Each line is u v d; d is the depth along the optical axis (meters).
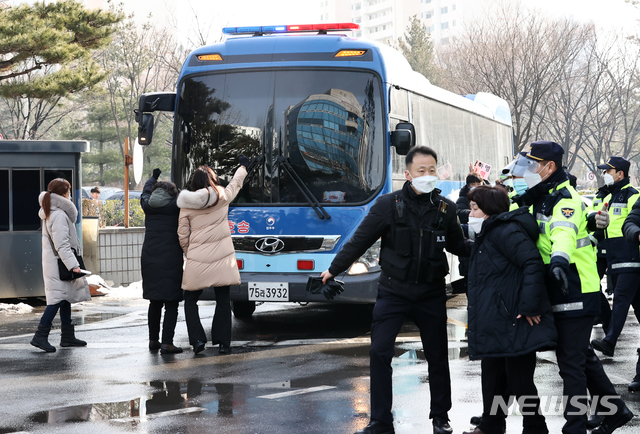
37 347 8.08
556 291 4.47
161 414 5.46
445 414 4.95
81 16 19.31
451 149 12.10
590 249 4.57
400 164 9.15
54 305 8.05
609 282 10.16
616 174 7.14
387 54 9.17
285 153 8.84
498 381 4.80
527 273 4.35
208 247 7.66
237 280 7.76
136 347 8.27
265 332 9.23
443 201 4.89
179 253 7.88
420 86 10.48
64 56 18.36
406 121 9.54
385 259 4.93
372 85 8.80
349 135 8.76
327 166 8.73
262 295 8.62
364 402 5.75
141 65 43.94
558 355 4.53
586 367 4.82
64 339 8.32
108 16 19.75
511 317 4.40
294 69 8.94
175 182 9.17
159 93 9.44
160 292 7.77
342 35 9.28
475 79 37.59
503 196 4.54
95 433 5.00
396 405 5.68
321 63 8.91
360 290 8.54
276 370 6.94
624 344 8.20
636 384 6.09
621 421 4.80
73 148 12.22
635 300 7.14
